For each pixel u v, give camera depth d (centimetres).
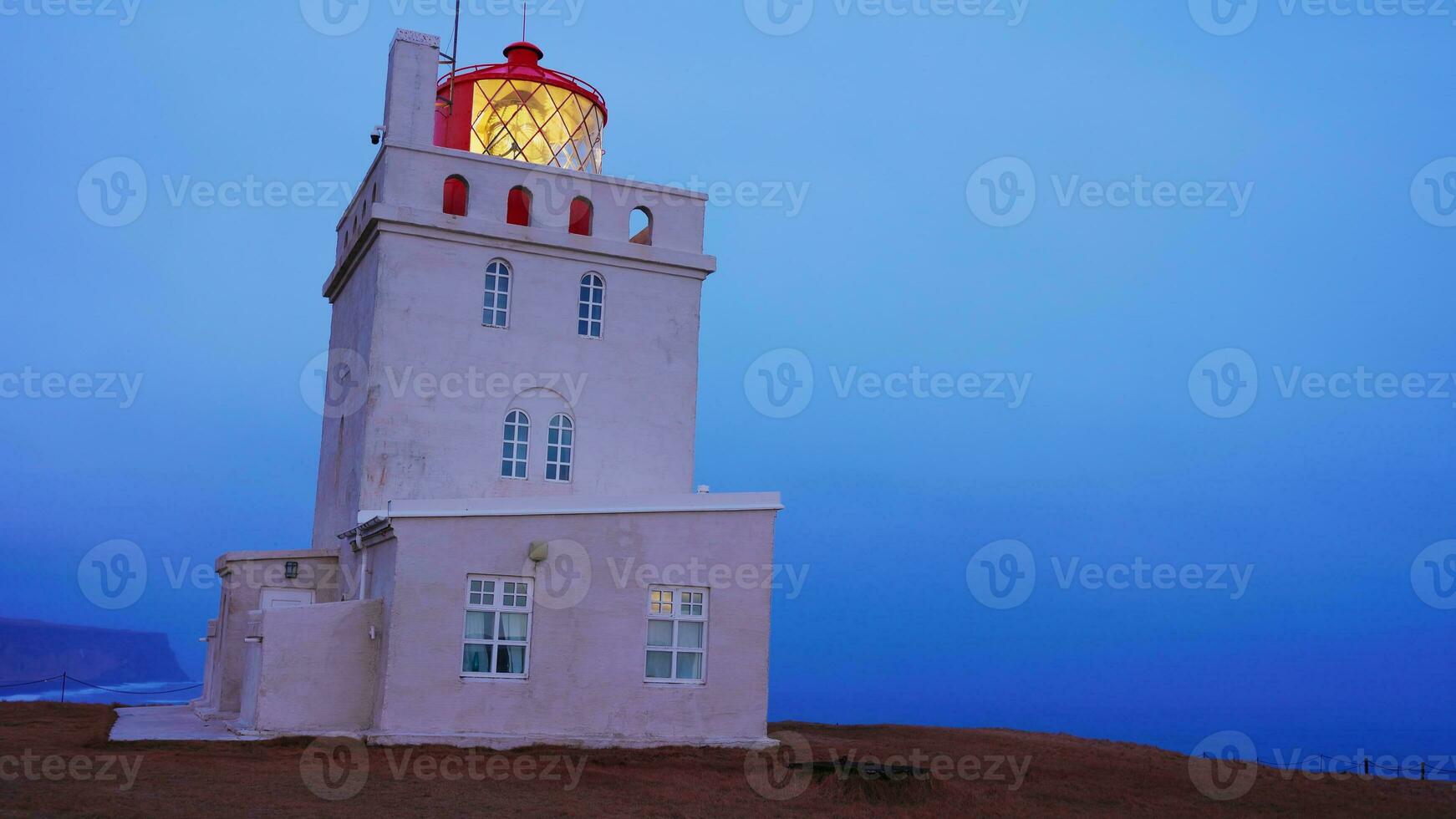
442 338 2339
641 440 2466
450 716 1923
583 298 2478
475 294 2378
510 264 2422
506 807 1383
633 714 2022
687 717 2053
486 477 2331
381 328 2297
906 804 1534
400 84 2434
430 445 2298
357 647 1977
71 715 2320
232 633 2336
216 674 2486
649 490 2455
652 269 2528
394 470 2267
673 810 1420
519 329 2402
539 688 1978
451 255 2369
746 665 2105
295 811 1295
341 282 2672
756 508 2158
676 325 2534
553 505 2030
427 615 1938
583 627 2017
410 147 2372
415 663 1920
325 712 1944
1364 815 1590
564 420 2420
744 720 2086
